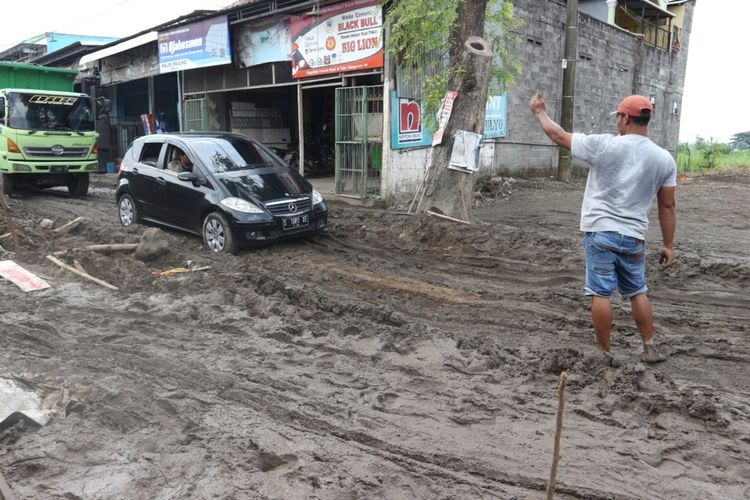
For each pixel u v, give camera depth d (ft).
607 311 15.88
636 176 15.10
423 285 24.38
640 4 80.07
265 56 52.85
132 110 81.15
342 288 24.32
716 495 10.66
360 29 44.09
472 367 16.03
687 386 14.73
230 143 32.78
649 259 26.14
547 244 28.73
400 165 44.98
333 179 58.85
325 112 64.49
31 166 46.37
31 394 14.20
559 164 60.80
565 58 57.41
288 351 17.19
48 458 11.75
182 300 21.43
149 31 64.03
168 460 11.68
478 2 33.40
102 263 25.26
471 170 33.37
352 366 16.26
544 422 13.20
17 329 18.60
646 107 15.14
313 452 11.97
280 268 26.94
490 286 24.36
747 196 51.01
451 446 12.23
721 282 23.82
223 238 29.01
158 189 32.22
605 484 10.96
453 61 33.96
